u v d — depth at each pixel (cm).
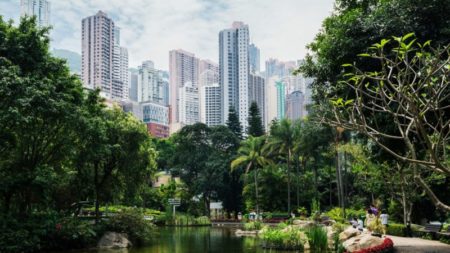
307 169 6206
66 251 2284
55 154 2530
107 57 13662
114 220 2725
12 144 2177
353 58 1468
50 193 2564
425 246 1777
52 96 2131
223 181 6375
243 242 2808
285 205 5719
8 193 2297
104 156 2716
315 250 2219
